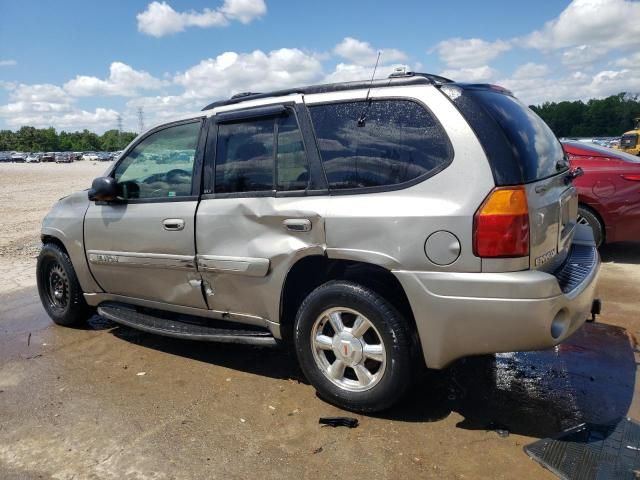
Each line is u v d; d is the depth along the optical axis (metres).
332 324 3.38
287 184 3.51
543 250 3.05
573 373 3.86
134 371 4.18
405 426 3.24
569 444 2.98
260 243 3.58
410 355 3.14
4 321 5.55
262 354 4.43
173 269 4.09
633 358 4.08
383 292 3.19
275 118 3.62
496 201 2.83
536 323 2.82
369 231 3.12
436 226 2.93
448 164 2.97
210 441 3.15
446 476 2.76
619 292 5.60
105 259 4.56
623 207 6.55
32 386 3.97
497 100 3.25
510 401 3.48
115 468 2.93
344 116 3.35
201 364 4.27
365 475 2.79
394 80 3.25
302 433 3.21
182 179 4.07
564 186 3.58
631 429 3.11
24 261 8.52
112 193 4.36
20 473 2.92
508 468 2.80
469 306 2.89
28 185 28.00
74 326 5.30
